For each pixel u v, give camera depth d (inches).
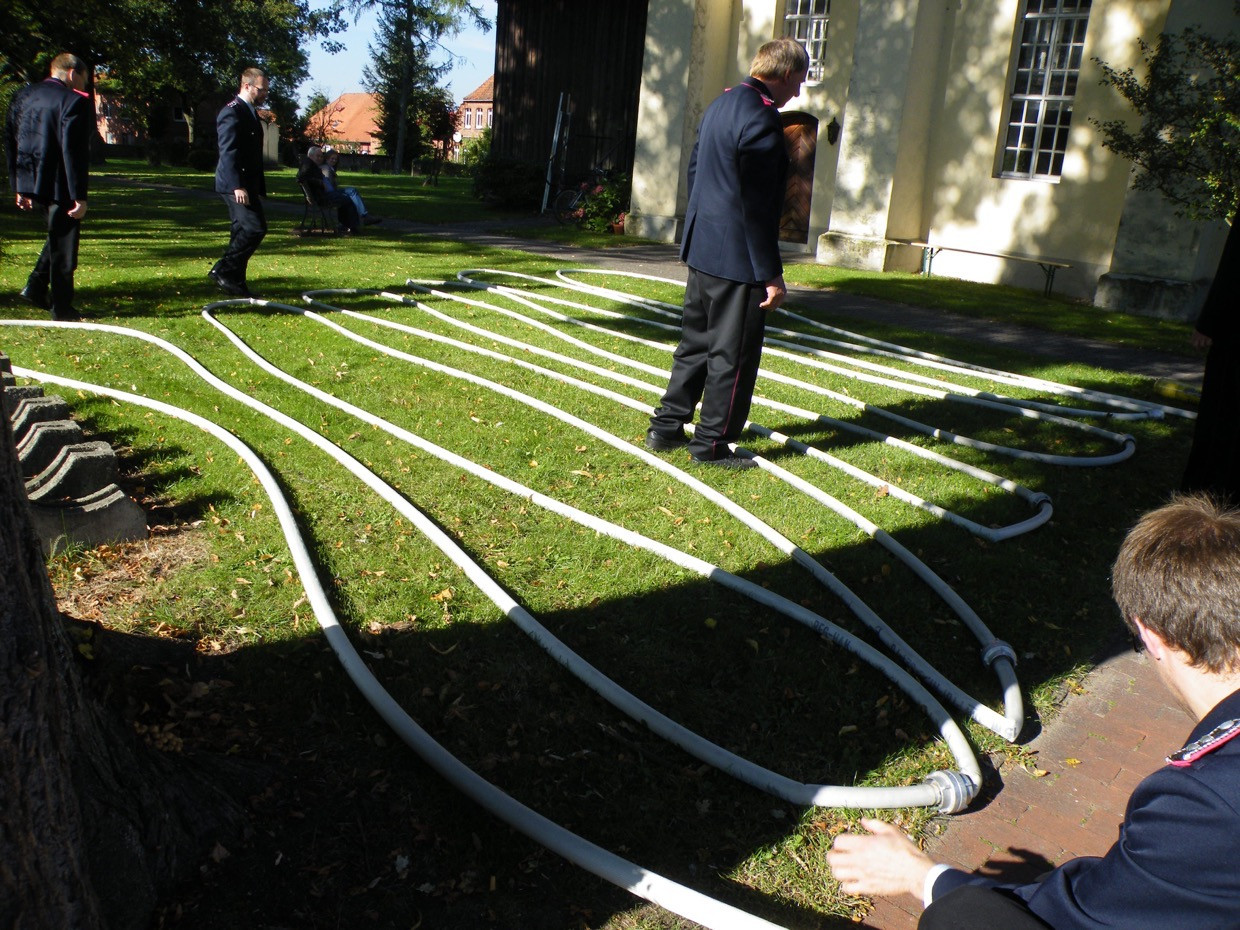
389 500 185.8
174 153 1659.7
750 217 195.8
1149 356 393.4
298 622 142.0
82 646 102.6
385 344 310.2
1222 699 57.1
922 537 192.5
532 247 647.1
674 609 155.8
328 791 110.3
